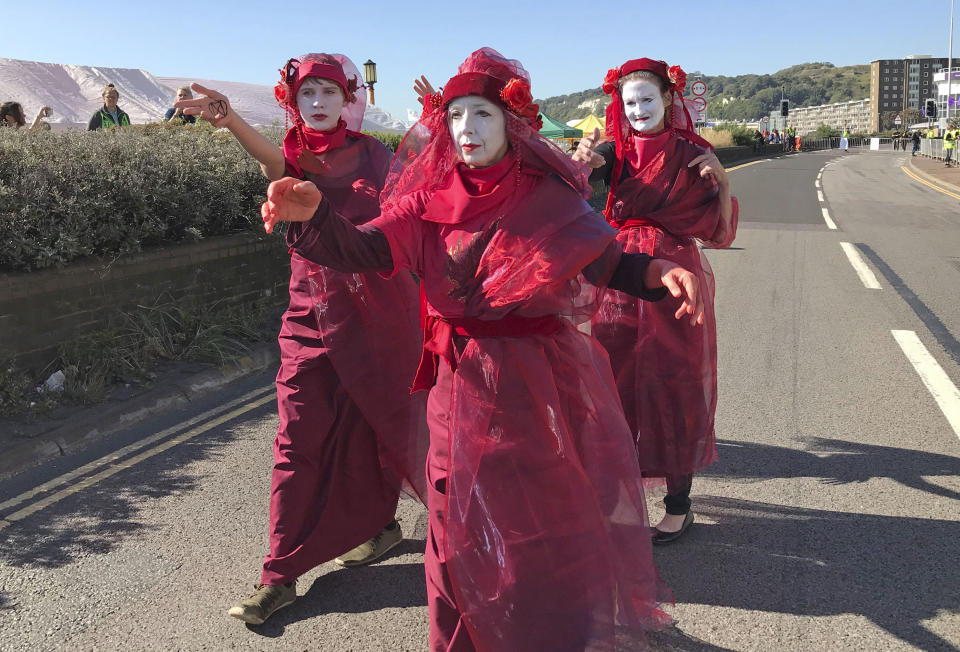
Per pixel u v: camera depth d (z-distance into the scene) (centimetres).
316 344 303
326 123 301
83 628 291
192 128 827
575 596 229
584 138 340
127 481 421
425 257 226
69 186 554
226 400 554
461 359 229
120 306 582
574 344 241
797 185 2816
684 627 284
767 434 468
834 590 307
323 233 205
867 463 425
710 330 347
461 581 227
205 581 322
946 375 579
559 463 228
